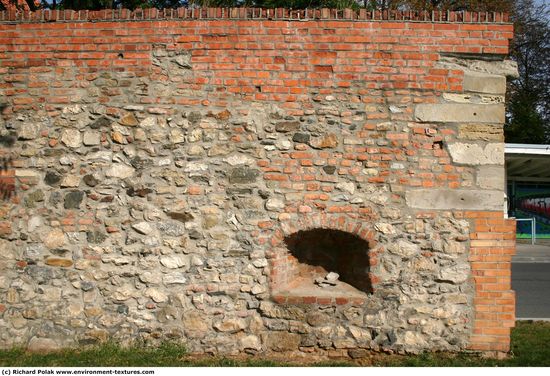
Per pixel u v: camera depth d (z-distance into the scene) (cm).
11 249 528
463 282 511
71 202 527
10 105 536
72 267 523
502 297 509
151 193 524
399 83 520
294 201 517
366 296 515
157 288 518
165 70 530
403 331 509
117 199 525
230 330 513
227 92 525
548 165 1770
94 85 533
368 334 509
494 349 508
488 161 516
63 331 519
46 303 522
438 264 512
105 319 518
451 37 521
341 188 516
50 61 536
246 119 523
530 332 618
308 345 510
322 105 522
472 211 514
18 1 877
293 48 524
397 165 516
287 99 523
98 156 528
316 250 557
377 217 514
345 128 519
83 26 536
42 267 525
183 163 523
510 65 524
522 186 2038
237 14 527
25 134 533
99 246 523
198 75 528
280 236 516
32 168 531
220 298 516
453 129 518
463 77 520
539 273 1184
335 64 522
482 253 512
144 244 521
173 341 514
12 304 525
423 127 518
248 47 526
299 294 518
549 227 2030
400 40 521
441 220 514
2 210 529
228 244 518
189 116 526
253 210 519
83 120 532
